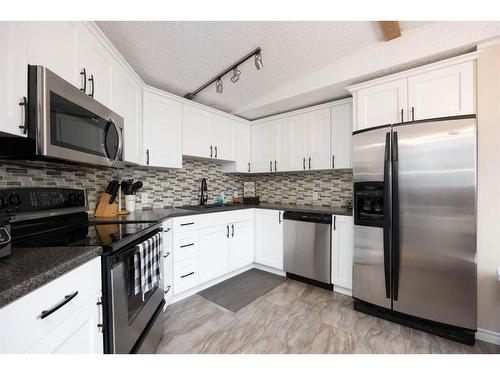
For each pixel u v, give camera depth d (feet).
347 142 8.37
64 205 4.73
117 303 3.50
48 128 3.19
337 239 7.70
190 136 8.82
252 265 10.44
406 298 5.84
